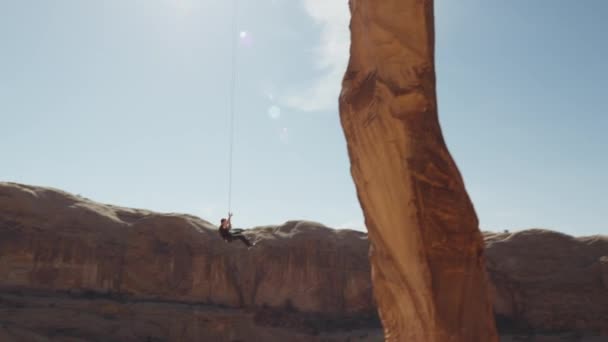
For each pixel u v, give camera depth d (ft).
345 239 286.46
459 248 31.63
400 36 33.78
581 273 240.73
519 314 243.60
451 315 30.48
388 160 32.81
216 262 246.27
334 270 270.67
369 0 35.63
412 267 31.37
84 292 211.82
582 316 229.66
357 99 36.09
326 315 260.01
